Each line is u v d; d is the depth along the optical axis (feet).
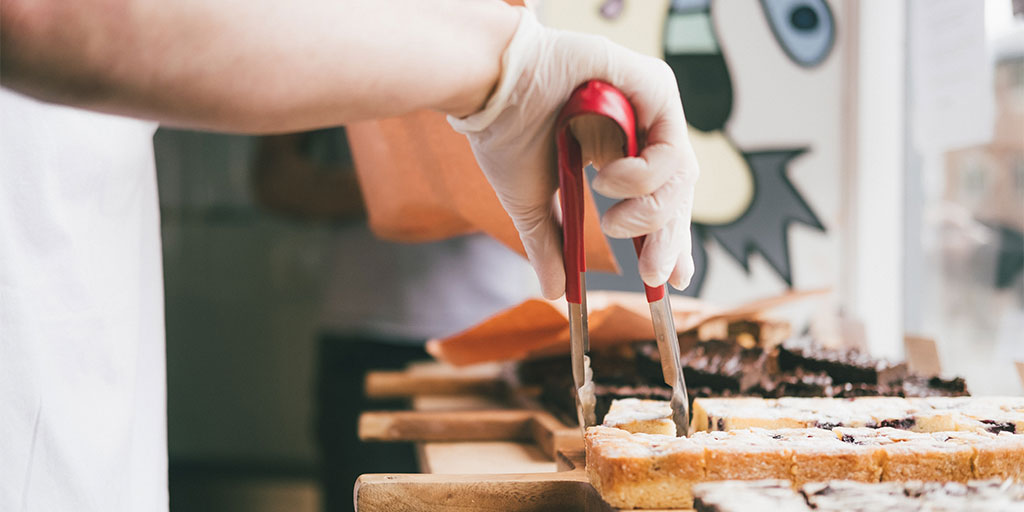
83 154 2.75
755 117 5.72
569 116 1.94
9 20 1.35
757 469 2.17
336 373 6.82
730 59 5.70
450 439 3.94
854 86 5.64
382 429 3.92
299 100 1.63
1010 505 1.83
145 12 1.43
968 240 5.59
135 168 3.07
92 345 2.82
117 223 2.99
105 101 1.49
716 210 5.75
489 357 4.63
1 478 2.57
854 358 3.69
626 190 1.97
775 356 4.10
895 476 2.17
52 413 2.65
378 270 6.58
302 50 1.58
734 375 3.41
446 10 1.86
